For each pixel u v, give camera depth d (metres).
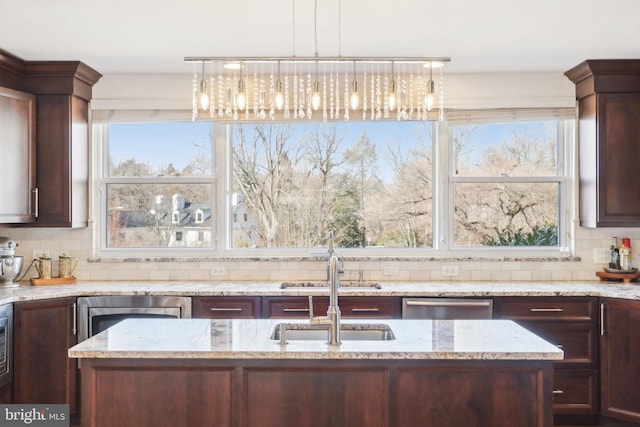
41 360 3.63
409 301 3.74
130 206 4.53
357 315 3.75
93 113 4.38
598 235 4.37
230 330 2.57
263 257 4.41
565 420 3.75
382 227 4.52
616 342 3.63
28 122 3.94
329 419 2.21
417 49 3.71
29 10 2.97
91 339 2.38
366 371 2.21
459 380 2.22
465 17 3.11
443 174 4.43
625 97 3.99
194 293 3.77
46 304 3.64
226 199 4.50
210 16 3.08
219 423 2.21
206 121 4.42
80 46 3.62
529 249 4.44
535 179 4.44
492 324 2.73
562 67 4.16
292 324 2.73
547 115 4.34
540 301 3.72
